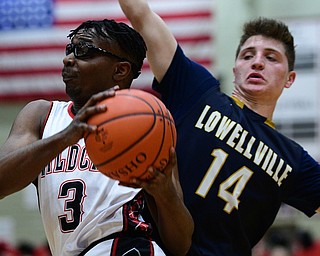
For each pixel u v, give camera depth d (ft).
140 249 12.82
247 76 16.56
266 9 40.98
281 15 40.96
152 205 13.26
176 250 13.25
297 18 40.81
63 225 12.88
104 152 11.45
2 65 41.78
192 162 15.29
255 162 15.65
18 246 38.93
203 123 15.58
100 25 13.07
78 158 13.12
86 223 12.76
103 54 12.96
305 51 40.70
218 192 15.23
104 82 13.02
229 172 15.39
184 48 40.24
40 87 41.88
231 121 15.75
